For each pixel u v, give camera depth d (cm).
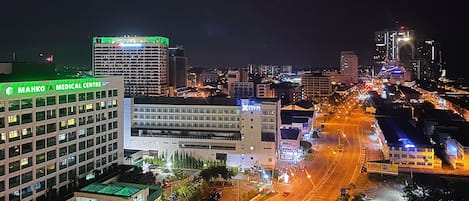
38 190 13325
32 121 13038
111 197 13175
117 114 17375
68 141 14562
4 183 12119
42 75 15575
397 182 18412
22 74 14938
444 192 15900
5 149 12131
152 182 16675
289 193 17412
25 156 12812
